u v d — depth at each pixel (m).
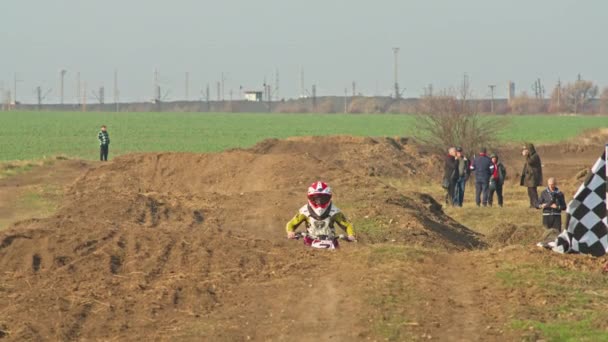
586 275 47.00
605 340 36.28
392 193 94.25
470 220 99.81
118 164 127.94
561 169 178.62
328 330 39.00
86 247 54.66
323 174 110.00
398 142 197.50
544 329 38.09
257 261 51.06
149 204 84.88
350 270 48.50
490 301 43.00
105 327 40.19
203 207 85.19
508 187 142.88
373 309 41.41
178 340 38.09
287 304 43.06
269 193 91.69
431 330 38.66
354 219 79.38
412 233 74.69
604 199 51.94
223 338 38.22
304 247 54.12
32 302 43.59
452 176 113.62
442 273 48.31
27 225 63.22
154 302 43.66
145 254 52.88
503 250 52.75
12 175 140.00
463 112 180.88
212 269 49.72
